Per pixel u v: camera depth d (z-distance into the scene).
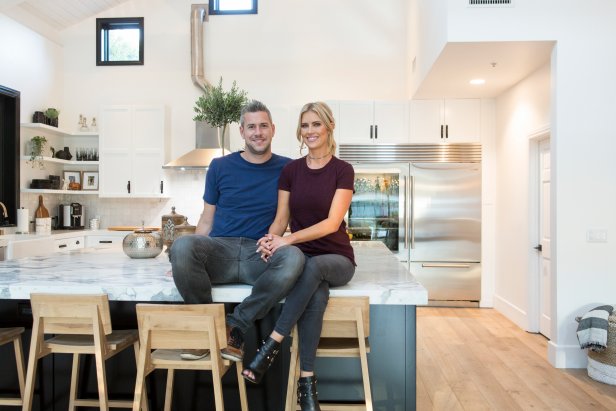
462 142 5.82
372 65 6.25
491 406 2.95
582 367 3.69
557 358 3.71
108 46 6.46
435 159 5.84
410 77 5.91
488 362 3.82
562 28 3.73
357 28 6.28
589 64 3.71
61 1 5.75
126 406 2.31
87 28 6.40
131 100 6.37
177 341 1.94
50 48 6.09
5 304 2.49
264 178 2.44
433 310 5.71
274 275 1.97
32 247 4.82
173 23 6.37
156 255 3.14
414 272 5.78
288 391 2.07
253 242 2.31
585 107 3.71
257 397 2.37
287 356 2.35
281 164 2.48
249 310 2.01
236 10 6.32
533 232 4.75
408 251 5.78
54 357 2.48
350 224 5.83
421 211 5.78
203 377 2.41
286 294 2.00
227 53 6.32
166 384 2.38
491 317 5.37
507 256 5.40
